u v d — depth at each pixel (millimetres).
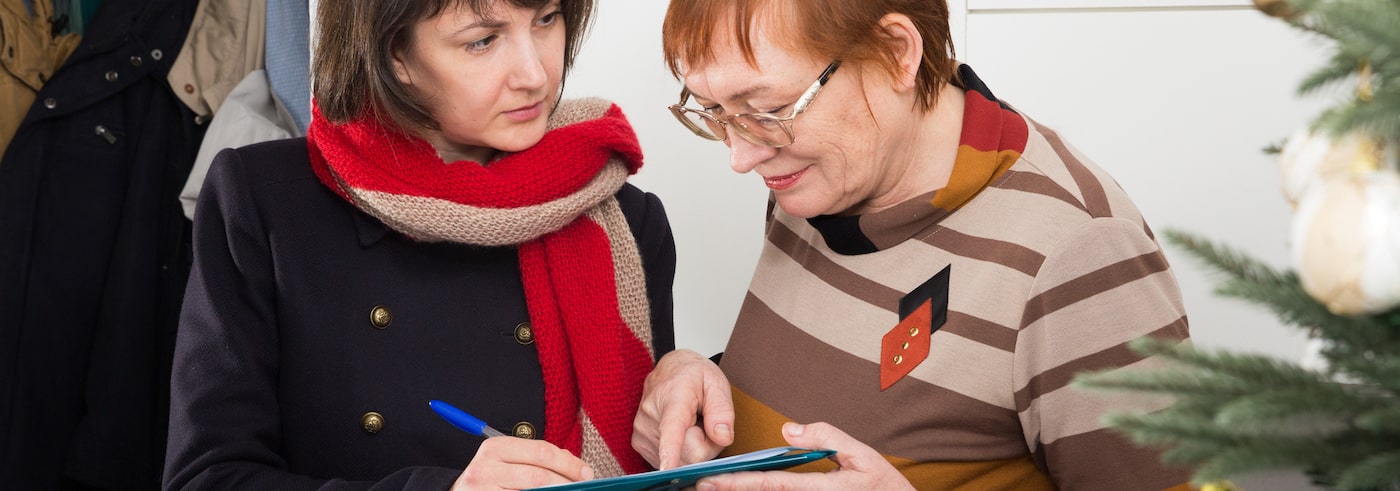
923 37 1028
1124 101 1711
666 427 1118
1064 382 986
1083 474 981
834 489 983
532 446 1033
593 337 1240
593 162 1237
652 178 1867
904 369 1055
